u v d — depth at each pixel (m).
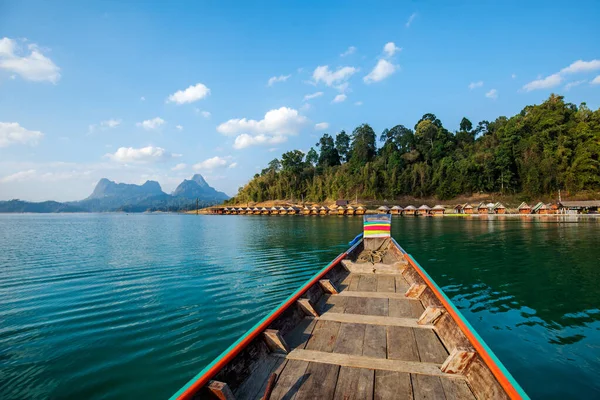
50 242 27.28
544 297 10.44
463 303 9.92
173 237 30.75
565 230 31.77
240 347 3.34
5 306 9.77
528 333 7.71
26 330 7.95
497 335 7.62
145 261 17.17
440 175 77.75
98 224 62.06
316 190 95.69
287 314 4.63
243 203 120.00
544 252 19.03
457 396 3.00
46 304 9.94
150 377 5.93
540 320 8.52
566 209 59.00
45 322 8.45
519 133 74.81
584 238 25.17
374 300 5.91
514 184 71.56
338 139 113.25
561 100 75.44
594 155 63.75
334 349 3.96
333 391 3.13
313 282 6.05
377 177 83.69
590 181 62.31
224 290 11.26
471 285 11.97
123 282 12.59
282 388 3.20
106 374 6.01
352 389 3.15
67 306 9.73
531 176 67.31
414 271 7.36
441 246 22.27
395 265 8.09
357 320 4.86
